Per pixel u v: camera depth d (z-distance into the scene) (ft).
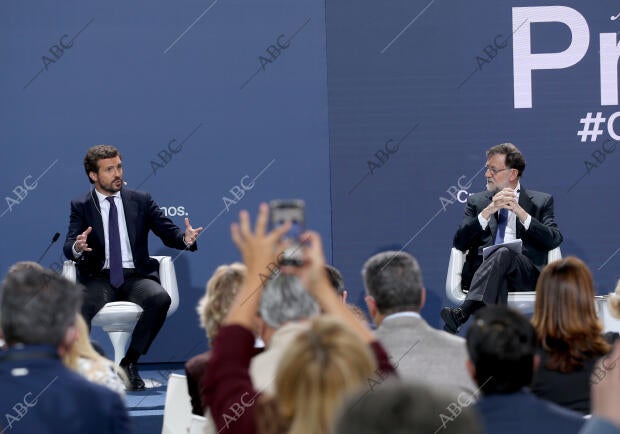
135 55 40.47
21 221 40.37
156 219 37.09
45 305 12.88
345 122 41.22
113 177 35.91
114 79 40.47
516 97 41.32
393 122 41.32
